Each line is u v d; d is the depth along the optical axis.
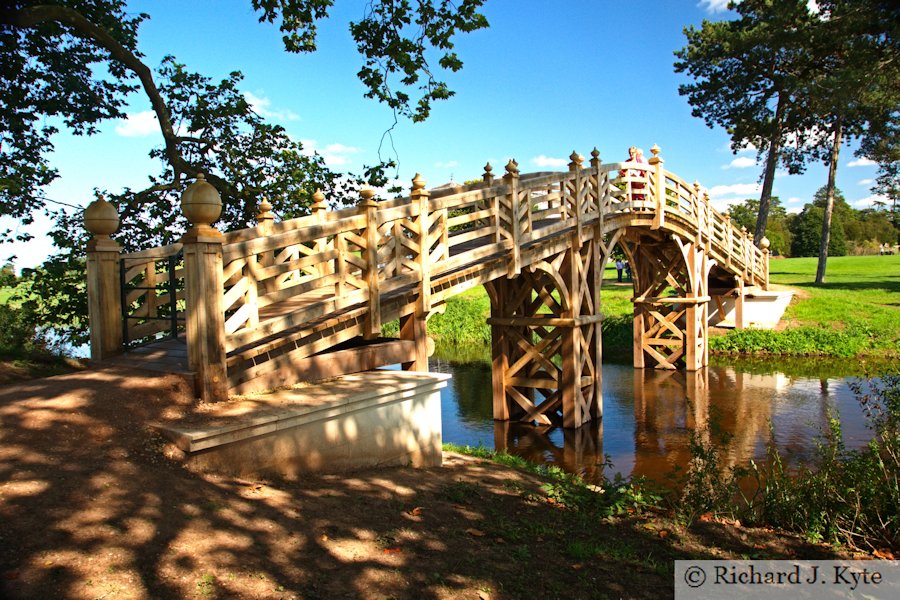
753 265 23.17
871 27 19.62
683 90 30.22
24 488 3.89
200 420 5.06
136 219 12.05
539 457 10.93
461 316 27.48
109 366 6.23
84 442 4.57
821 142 29.89
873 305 23.66
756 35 25.55
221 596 3.31
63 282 11.12
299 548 3.99
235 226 12.86
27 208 11.37
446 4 10.78
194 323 5.50
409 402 6.67
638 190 15.19
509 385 13.36
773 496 6.21
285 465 5.38
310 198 12.48
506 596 3.79
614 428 12.85
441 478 6.34
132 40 12.35
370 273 6.97
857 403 14.39
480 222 14.45
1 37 10.35
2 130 11.35
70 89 11.88
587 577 4.21
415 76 11.41
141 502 4.05
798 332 21.64
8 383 7.56
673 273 20.80
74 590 3.13
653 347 20.72
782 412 13.82
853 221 80.69
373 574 3.81
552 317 12.68
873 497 5.59
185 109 12.46
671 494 6.69
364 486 5.52
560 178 11.67
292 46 11.09
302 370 6.45
